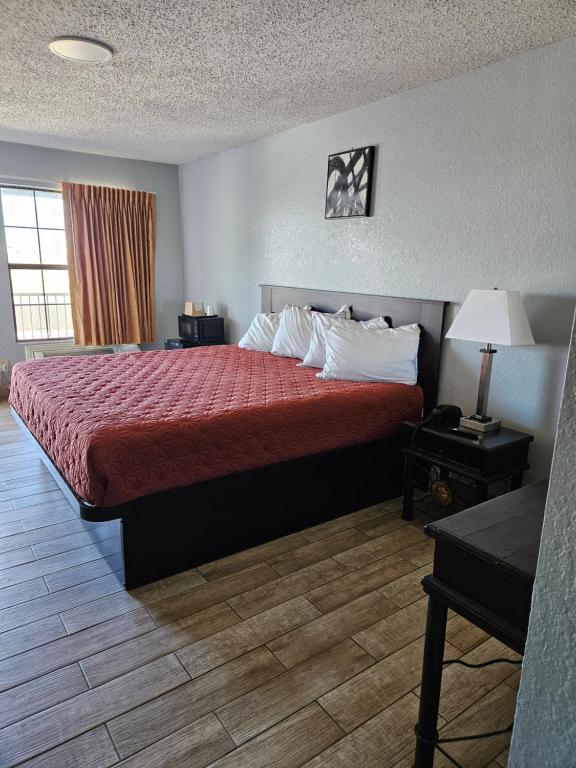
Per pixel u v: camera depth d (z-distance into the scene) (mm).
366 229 3486
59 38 2406
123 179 5324
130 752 1427
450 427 2686
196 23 2254
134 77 2916
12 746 1435
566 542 745
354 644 1854
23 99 3346
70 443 2139
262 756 1421
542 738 819
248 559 2387
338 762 1409
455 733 1499
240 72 2824
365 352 3068
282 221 4262
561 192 2408
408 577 2264
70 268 5105
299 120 3768
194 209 5496
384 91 3098
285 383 2955
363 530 2674
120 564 2164
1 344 5020
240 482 2363
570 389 717
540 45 2395
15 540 2518
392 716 1557
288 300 4270
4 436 3990
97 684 1654
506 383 2746
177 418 2207
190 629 1916
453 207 2906
